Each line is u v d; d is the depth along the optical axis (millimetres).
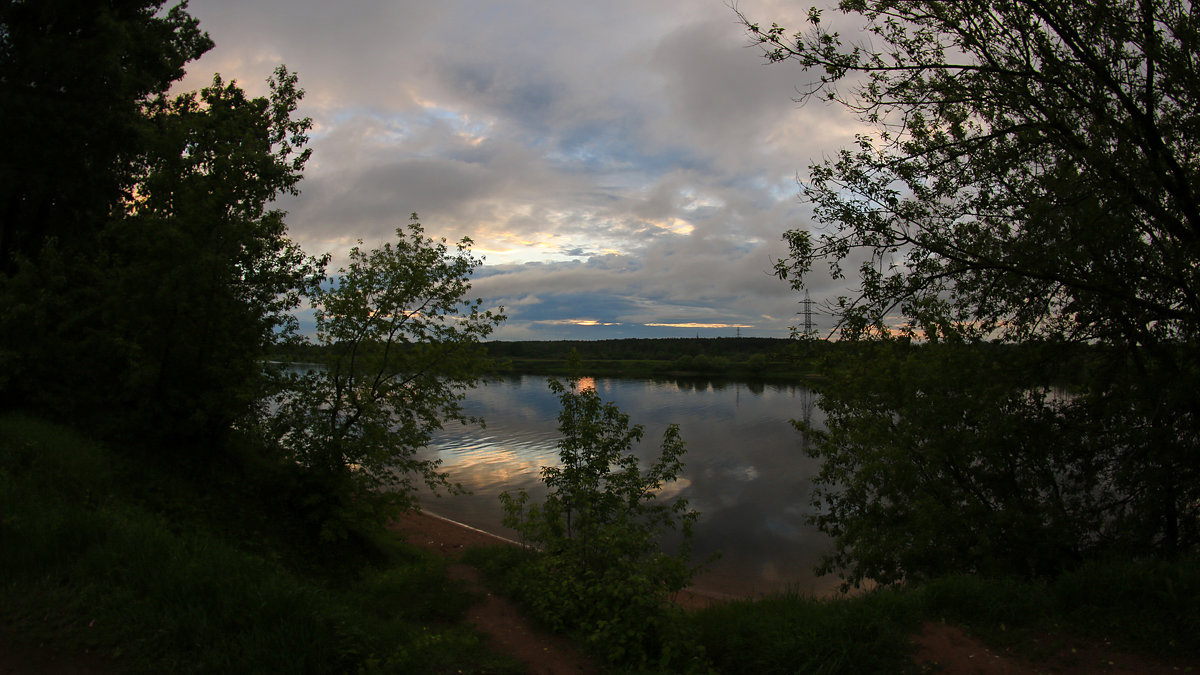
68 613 4844
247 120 11680
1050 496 9602
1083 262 7527
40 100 11070
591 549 8383
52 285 10312
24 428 8750
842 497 12539
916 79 7633
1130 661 4832
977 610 5902
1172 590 5230
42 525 5762
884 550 10523
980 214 7957
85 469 8172
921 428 10539
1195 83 6902
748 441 35750
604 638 6758
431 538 17328
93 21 12250
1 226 12836
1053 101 7465
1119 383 8867
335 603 6320
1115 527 9055
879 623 5699
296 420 11438
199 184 10219
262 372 11297
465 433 39406
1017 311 8438
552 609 7914
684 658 6312
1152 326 8266
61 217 13242
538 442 35719
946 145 7781
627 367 112250
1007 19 7266
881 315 7973
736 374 101125
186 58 15914
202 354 11016
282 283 11695
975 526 9523
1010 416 9375
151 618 4902
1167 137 7516
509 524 9648
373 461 11570
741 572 15914
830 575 15617
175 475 10148
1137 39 6973
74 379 10617
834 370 11211
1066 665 4910
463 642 6672
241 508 10336
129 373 9977
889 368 11344
